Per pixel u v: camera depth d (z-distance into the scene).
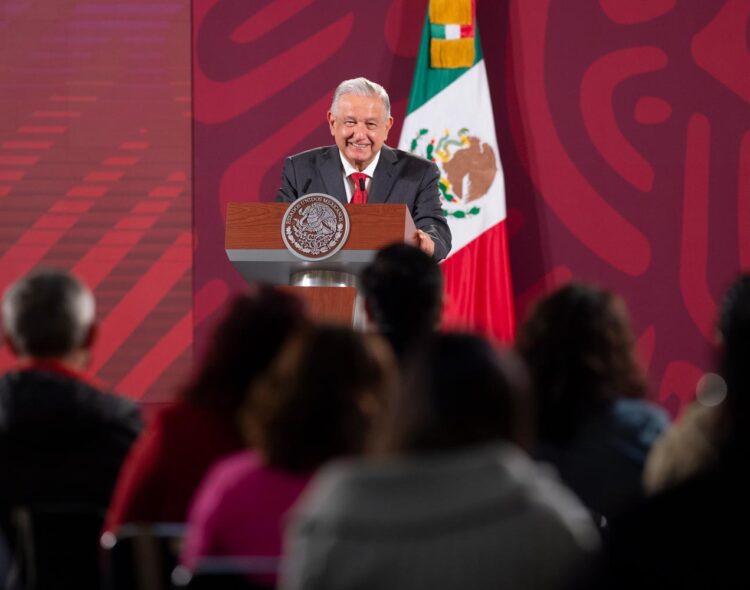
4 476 6.80
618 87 18.64
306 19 18.78
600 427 6.83
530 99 18.70
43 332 7.04
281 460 5.23
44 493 6.80
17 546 6.59
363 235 10.45
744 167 18.41
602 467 6.78
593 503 6.78
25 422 6.76
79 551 6.46
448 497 4.05
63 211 18.47
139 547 5.75
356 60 18.73
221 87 18.69
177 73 18.67
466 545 4.02
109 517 6.48
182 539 5.82
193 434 6.44
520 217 18.59
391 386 5.26
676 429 5.68
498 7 18.80
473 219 17.86
